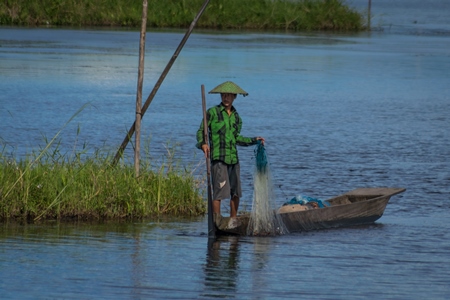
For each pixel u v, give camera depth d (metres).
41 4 101.31
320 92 54.47
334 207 22.28
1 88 49.25
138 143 23.75
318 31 111.56
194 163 30.97
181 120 41.12
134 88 51.97
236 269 17.53
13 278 16.12
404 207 25.72
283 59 73.50
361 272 17.69
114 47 76.44
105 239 19.78
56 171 22.94
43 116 40.47
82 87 51.31
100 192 22.44
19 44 76.06
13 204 21.75
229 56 73.62
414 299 15.83
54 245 18.94
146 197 23.05
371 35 108.06
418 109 48.91
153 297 15.27
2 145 32.66
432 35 111.75
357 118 44.81
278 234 21.20
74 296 15.16
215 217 20.66
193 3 107.62
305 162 32.72
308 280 16.88
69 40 82.12
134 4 105.62
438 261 18.86
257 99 50.28
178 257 18.36
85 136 36.00
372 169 31.86
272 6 111.62
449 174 31.41
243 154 33.94
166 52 74.00
